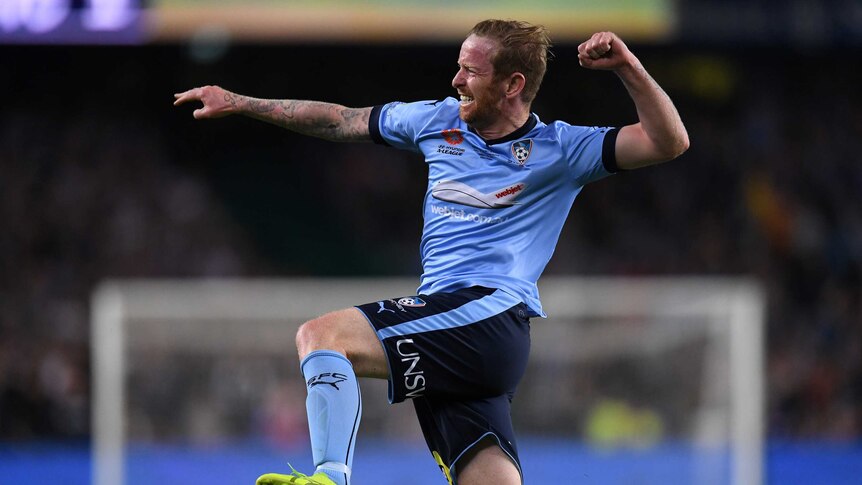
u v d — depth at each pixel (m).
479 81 13.95
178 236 60.62
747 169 63.47
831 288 58.16
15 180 60.34
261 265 61.66
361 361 13.27
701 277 59.19
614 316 37.72
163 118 65.50
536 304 14.32
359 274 62.50
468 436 14.30
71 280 56.94
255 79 66.69
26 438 45.09
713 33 48.38
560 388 37.25
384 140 15.18
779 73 66.12
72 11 47.31
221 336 37.53
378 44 56.25
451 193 14.26
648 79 12.98
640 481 37.03
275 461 36.62
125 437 37.03
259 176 64.69
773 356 52.41
